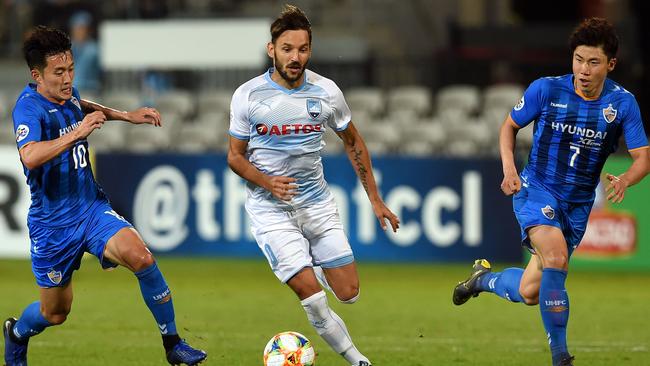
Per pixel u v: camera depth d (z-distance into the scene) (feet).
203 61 170.60
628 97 72.69
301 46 69.77
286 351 73.31
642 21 212.23
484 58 198.29
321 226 74.84
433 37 224.53
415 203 155.33
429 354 91.25
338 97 73.41
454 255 154.71
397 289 135.03
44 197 70.38
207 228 159.94
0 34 227.40
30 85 71.36
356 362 73.67
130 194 161.48
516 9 235.40
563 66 197.16
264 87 72.08
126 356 89.40
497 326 107.86
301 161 73.46
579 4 227.61
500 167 153.28
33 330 74.74
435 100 200.95
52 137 70.23
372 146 187.11
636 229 151.12
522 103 74.02
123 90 206.69
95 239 70.64
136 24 172.04
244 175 72.08
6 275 150.10
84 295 129.70
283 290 134.51
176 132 192.95
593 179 74.54
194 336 100.89
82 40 197.47
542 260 72.33
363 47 209.77
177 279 143.33
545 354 91.45
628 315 115.44
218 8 226.38
